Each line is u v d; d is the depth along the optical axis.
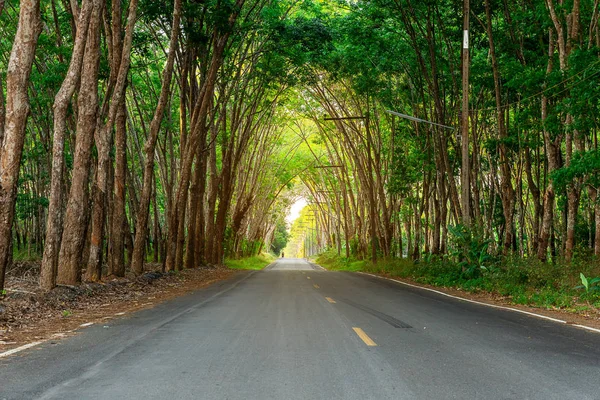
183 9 21.69
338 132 46.53
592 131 21.88
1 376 5.57
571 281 15.99
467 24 22.58
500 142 23.05
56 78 20.38
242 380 5.44
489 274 20.33
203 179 34.00
